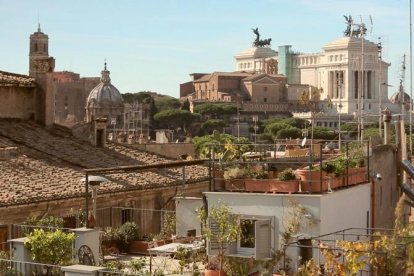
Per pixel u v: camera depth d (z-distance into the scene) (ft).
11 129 161.38
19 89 170.81
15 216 112.68
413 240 81.87
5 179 123.65
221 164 94.22
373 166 110.52
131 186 134.92
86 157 153.07
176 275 79.05
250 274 85.46
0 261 81.61
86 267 73.05
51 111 172.35
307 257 84.99
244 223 87.86
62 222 108.88
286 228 86.17
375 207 107.34
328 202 87.61
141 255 113.09
